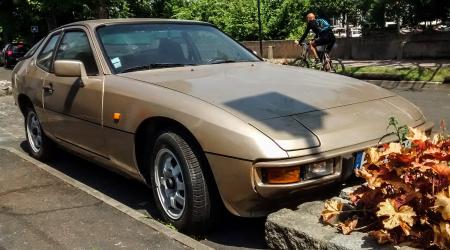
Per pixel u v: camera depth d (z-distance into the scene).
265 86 3.90
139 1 32.03
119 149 4.17
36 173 5.02
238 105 3.49
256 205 3.27
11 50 28.70
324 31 13.20
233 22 23.52
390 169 2.87
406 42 17.59
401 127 3.24
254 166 3.15
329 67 13.34
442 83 11.60
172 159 3.71
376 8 19.11
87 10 30.91
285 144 3.15
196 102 3.56
